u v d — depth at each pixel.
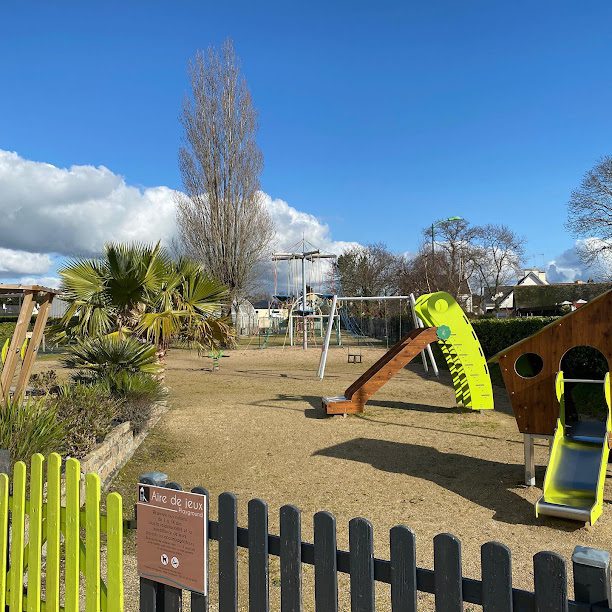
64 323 11.57
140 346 9.97
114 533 2.43
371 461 7.25
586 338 5.71
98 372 9.49
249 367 21.11
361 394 10.76
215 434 8.96
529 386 6.03
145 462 7.29
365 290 62.38
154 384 9.36
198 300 13.53
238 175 35.78
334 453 7.68
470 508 5.45
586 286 48.38
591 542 4.58
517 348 6.08
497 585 1.78
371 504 5.57
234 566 2.31
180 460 7.38
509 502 5.62
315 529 2.14
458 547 1.85
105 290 11.82
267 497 5.85
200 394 13.55
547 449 7.90
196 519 2.35
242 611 3.56
